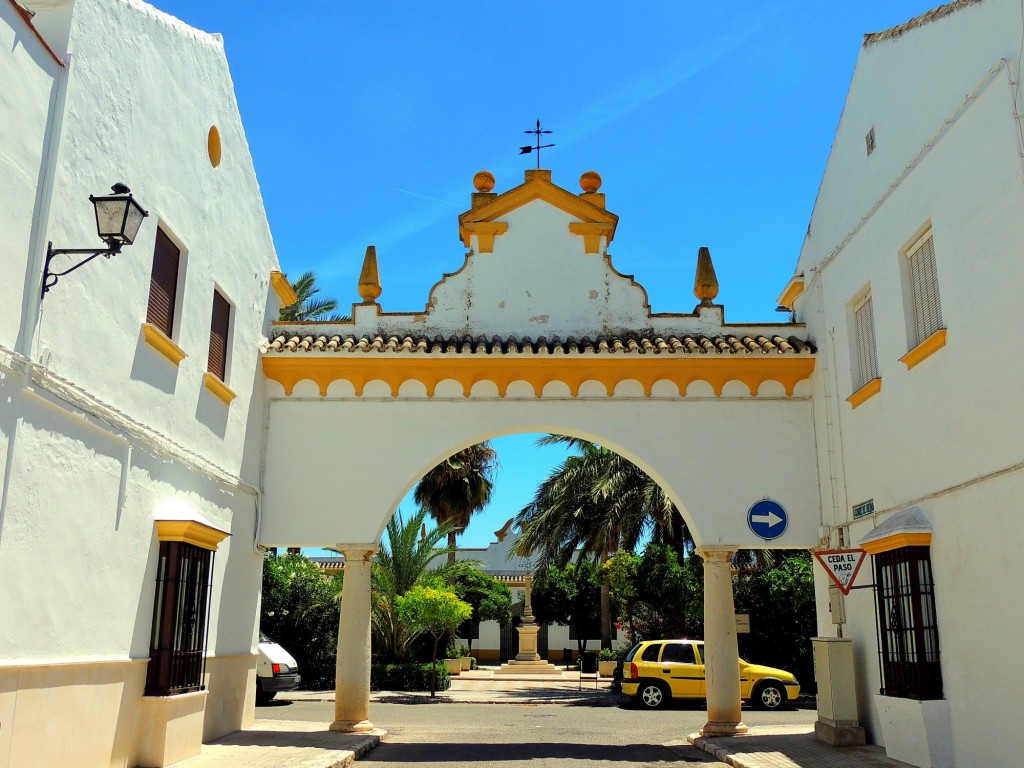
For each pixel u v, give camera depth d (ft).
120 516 28.63
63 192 25.34
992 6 27.71
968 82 29.19
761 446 42.47
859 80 38.50
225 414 38.65
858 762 31.81
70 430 25.66
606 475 82.07
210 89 37.50
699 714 62.13
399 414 43.04
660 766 34.42
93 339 27.09
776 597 79.82
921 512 32.12
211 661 36.55
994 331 27.45
